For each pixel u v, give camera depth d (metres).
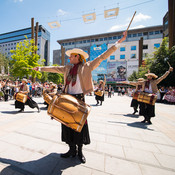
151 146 2.56
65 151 2.21
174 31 14.61
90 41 50.75
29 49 17.53
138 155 2.18
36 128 3.33
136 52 39.56
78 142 1.81
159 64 14.23
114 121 4.41
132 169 1.79
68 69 1.99
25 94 5.16
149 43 39.31
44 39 76.88
